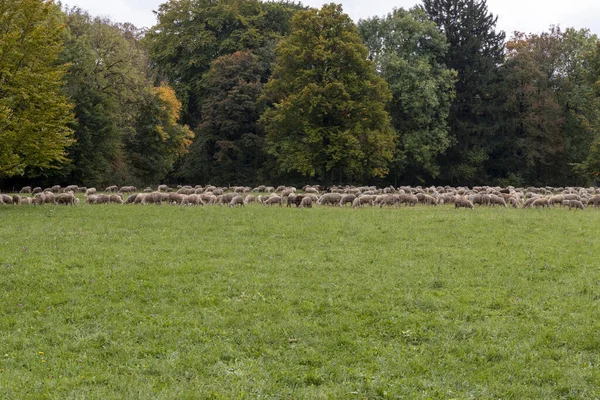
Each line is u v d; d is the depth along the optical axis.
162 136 65.94
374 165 63.28
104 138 57.38
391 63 67.12
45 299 13.24
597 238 21.19
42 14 33.12
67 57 51.50
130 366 9.75
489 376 9.42
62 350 10.40
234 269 16.20
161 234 21.61
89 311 12.52
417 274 15.68
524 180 78.31
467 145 77.12
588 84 72.12
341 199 35.62
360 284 14.67
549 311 12.57
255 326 11.66
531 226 24.19
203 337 11.05
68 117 34.50
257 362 9.94
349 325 11.76
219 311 12.63
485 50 79.00
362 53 58.31
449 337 11.14
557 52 77.44
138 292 13.91
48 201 35.44
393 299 13.48
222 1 78.94
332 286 14.53
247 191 54.44
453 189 52.31
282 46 59.25
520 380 9.31
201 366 9.73
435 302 13.17
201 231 22.53
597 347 10.60
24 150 33.19
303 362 10.03
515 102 76.50
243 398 8.52
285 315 12.32
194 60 76.62
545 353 10.31
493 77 76.56
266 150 68.75
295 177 73.94
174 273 15.64
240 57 71.06
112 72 57.66
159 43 79.94
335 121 59.88
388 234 22.03
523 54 76.62
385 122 59.38
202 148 73.81
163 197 36.25
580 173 66.75
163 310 12.65
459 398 8.62
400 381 9.16
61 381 9.04
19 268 15.65
